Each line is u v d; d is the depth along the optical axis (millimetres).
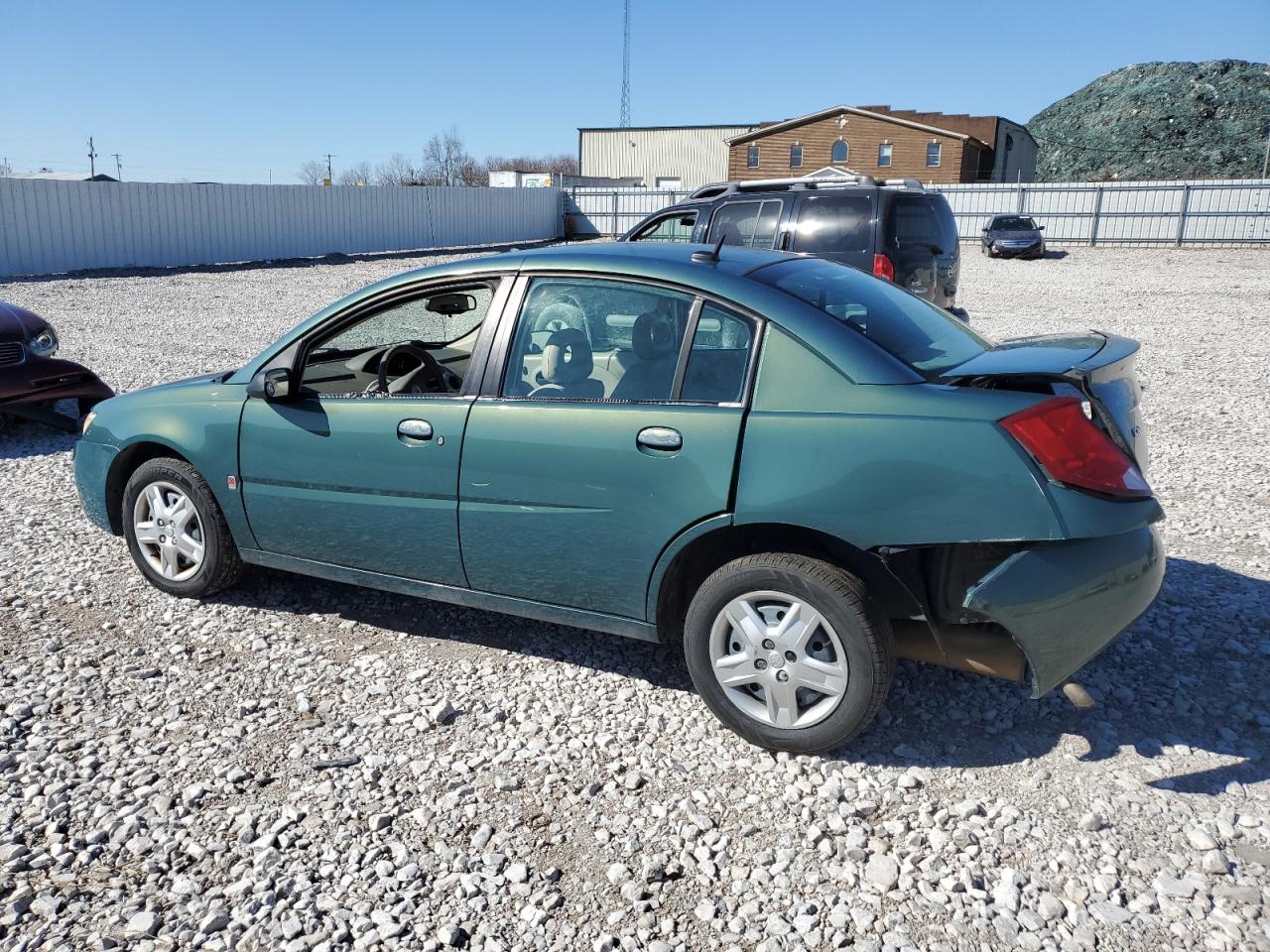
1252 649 3980
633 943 2525
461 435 3717
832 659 3176
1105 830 2906
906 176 58375
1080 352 3354
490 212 37938
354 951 2506
